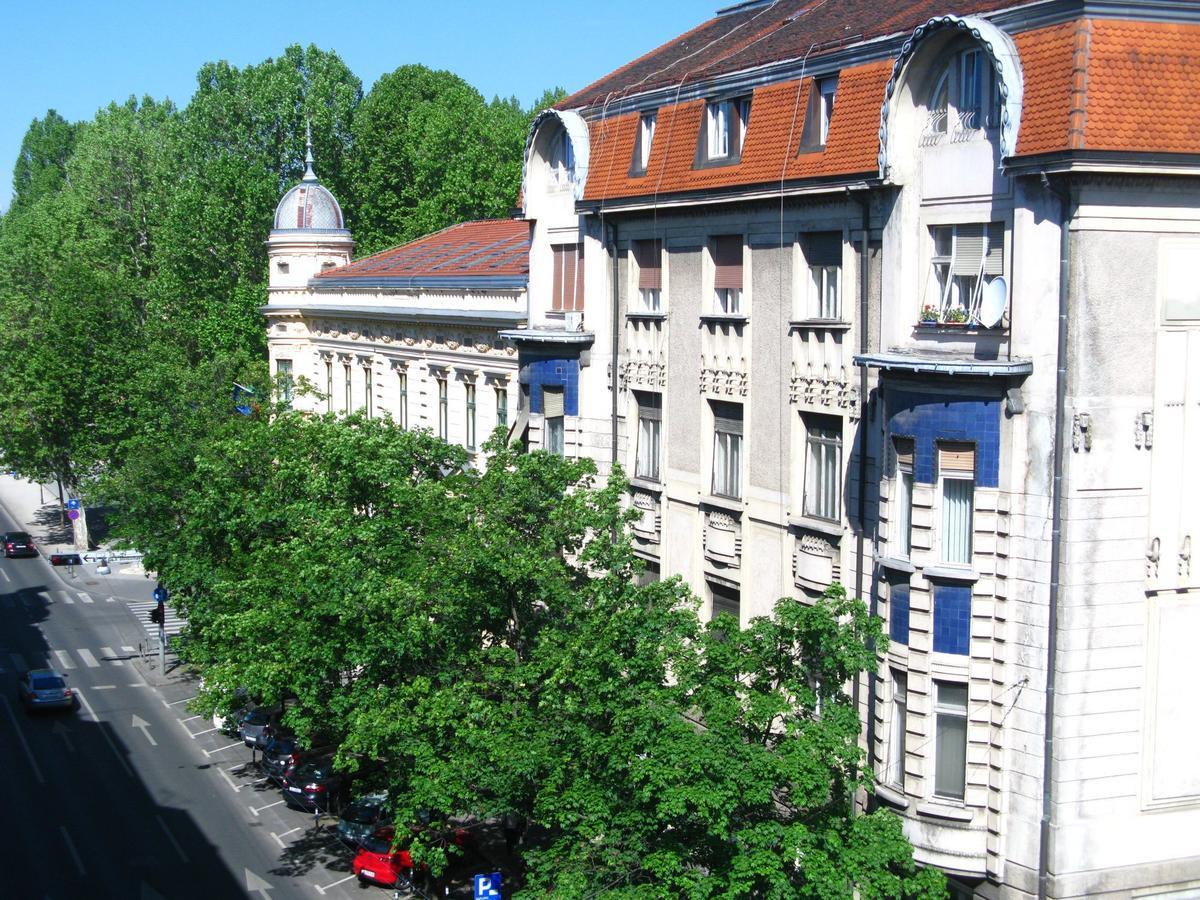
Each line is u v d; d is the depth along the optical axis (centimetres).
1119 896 2452
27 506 10900
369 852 3750
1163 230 2325
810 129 2953
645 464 3678
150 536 4978
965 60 2531
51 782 4625
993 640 2470
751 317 3183
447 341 5066
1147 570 2394
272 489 3900
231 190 8688
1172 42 2294
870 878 2269
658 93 3500
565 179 3969
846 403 2867
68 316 8325
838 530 2908
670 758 2250
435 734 2817
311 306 6362
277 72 9500
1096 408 2319
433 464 3516
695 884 2228
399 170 9512
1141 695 2420
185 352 8144
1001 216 2445
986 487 2445
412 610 2902
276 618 3147
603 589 2816
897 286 2672
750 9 4169
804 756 2214
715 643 2500
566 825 2478
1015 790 2450
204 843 4066
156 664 6241
